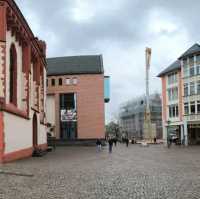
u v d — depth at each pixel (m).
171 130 78.94
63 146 72.31
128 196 12.03
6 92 28.45
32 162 27.41
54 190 13.29
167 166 23.92
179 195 12.13
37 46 42.88
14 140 30.12
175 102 77.81
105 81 90.62
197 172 19.88
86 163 26.78
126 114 149.25
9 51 30.48
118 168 22.59
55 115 80.25
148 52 75.06
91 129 79.44
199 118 70.88
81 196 12.02
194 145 69.50
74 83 80.56
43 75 50.53
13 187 13.97
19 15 31.62
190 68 72.81
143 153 42.62
